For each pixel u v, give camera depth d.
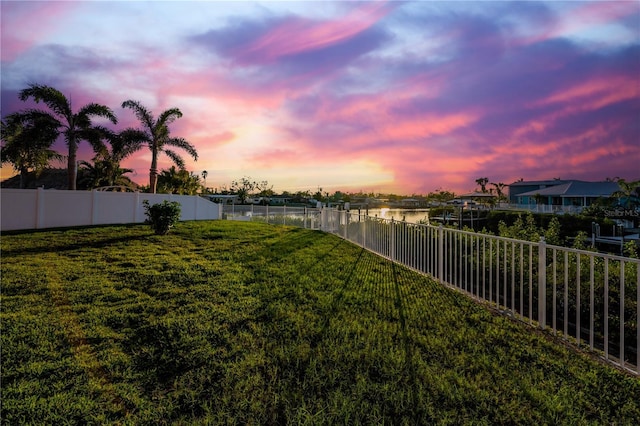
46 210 14.91
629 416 2.55
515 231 8.43
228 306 4.82
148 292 5.52
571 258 5.57
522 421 2.48
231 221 20.64
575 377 3.03
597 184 41.72
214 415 2.53
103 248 9.91
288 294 5.41
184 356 3.37
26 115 17.81
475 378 3.01
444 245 6.38
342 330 3.98
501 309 4.82
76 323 4.21
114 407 2.61
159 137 21.48
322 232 15.68
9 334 3.86
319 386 2.86
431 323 4.23
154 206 13.05
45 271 6.91
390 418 2.49
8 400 2.67
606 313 3.38
